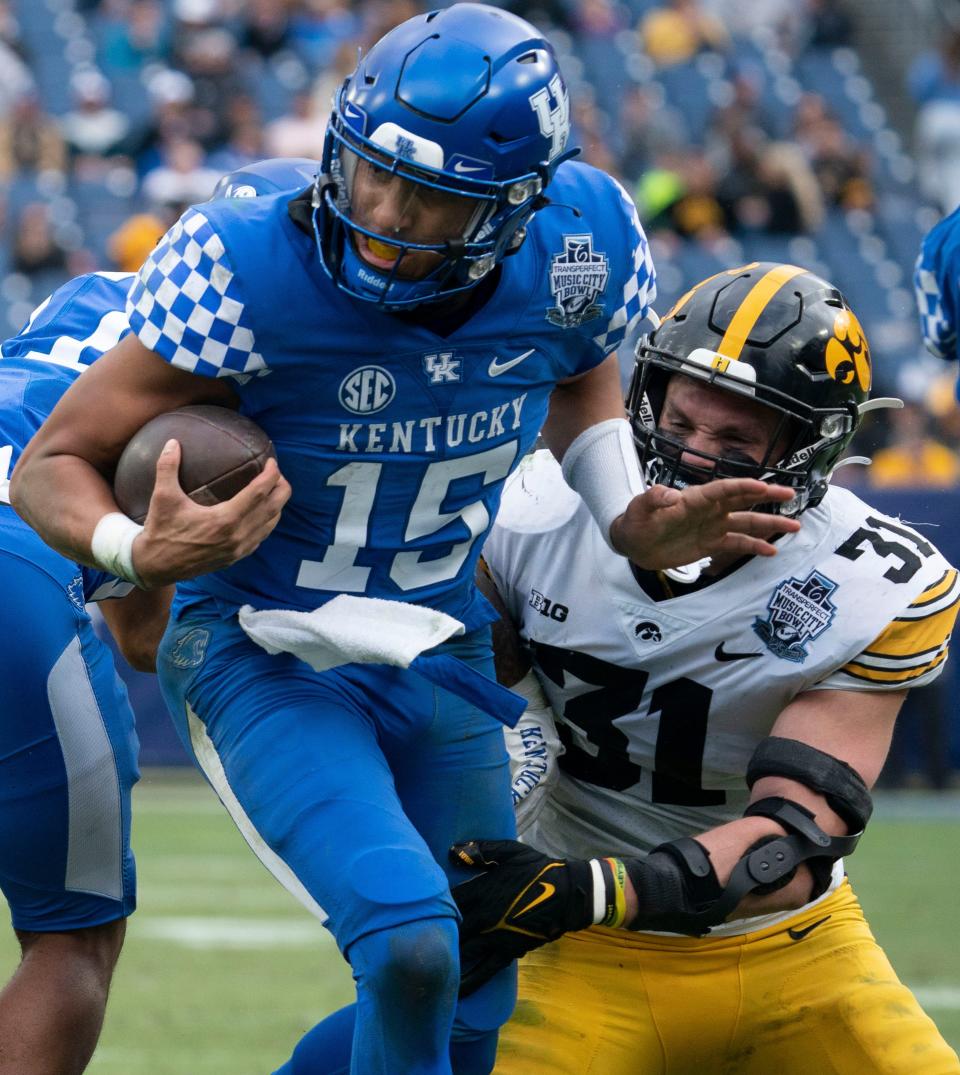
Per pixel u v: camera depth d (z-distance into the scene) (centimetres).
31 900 971
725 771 936
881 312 4522
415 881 758
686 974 921
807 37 5466
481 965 833
